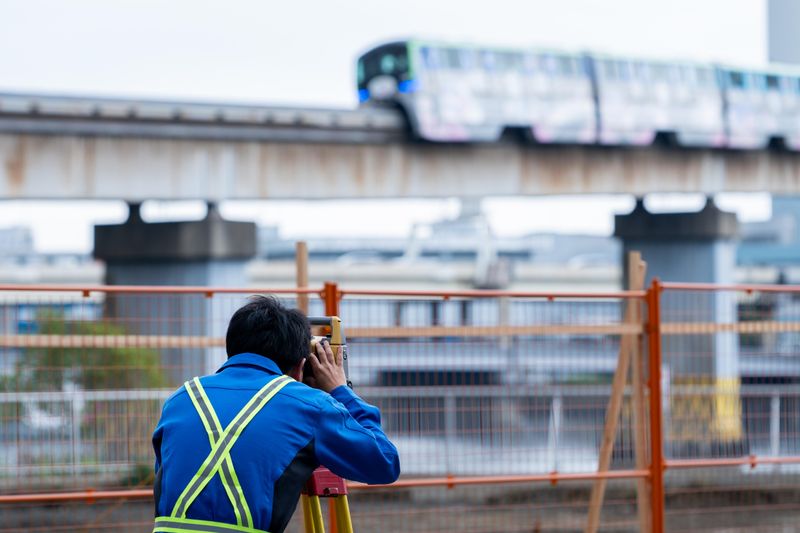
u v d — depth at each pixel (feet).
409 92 162.30
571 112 177.47
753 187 202.39
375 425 19.80
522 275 339.98
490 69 170.19
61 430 40.11
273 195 154.10
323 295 36.60
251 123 151.23
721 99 193.47
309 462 18.44
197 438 18.17
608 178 186.50
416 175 166.81
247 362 19.21
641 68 185.47
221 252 156.66
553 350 45.09
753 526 51.47
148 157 144.87
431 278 318.45
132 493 35.19
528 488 51.34
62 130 138.62
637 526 53.21
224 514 17.66
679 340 50.93
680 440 48.14
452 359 43.19
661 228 200.54
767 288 40.98
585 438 45.98
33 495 34.42
